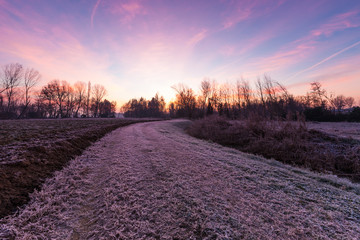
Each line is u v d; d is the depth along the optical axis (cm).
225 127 1599
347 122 2656
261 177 472
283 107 3366
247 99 4466
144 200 322
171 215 278
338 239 235
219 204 315
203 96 6253
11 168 376
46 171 444
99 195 344
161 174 463
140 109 9500
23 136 801
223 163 587
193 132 1750
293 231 246
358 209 321
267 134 1156
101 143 908
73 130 1159
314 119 3048
